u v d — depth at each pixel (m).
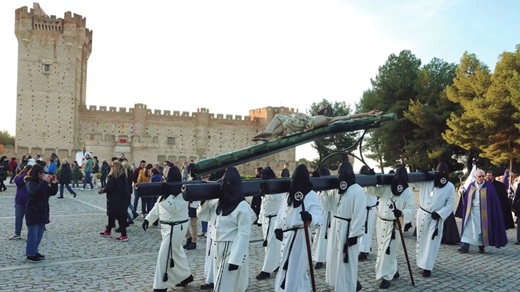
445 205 9.28
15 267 8.81
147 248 11.17
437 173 9.51
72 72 73.69
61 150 58.59
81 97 81.94
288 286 6.61
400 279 8.91
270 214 9.01
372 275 9.18
